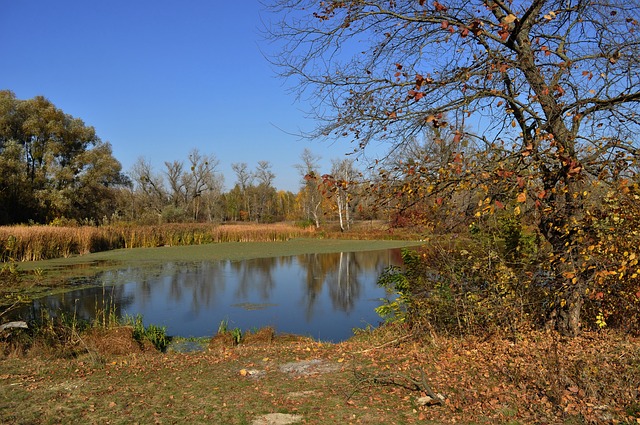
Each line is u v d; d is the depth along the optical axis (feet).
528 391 18.26
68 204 148.25
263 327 40.83
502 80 22.91
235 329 38.42
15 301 39.47
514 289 27.14
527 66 23.07
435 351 25.30
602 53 22.65
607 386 17.70
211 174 232.53
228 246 127.44
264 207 275.18
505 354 23.17
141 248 120.57
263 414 17.49
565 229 23.12
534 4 21.76
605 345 22.50
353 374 22.07
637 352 20.67
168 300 55.67
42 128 151.74
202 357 26.68
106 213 185.98
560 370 18.70
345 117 23.38
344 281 70.54
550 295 26.08
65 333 33.24
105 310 48.85
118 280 68.33
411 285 31.89
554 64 22.61
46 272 74.02
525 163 20.76
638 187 20.48
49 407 18.37
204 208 268.00
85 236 105.50
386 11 23.65
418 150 23.25
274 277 74.08
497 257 27.25
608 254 23.24
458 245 28.68
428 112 21.97
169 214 180.45
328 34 24.27
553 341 21.67
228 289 63.31
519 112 24.25
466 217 24.63
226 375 22.61
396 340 28.53
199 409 18.11
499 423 15.98
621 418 15.58
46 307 49.03
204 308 51.80
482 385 19.45
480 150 22.21
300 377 21.99
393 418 16.79
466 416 16.63
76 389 20.66
